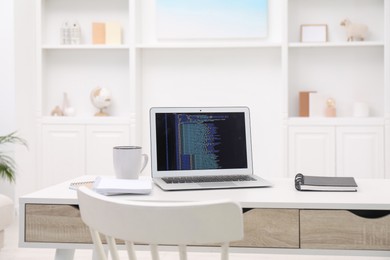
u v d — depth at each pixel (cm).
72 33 446
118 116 456
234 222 108
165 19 442
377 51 432
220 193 170
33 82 441
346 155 410
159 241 110
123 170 189
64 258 176
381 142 407
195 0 439
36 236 163
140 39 450
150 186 170
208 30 440
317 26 432
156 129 194
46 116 442
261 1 436
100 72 457
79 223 162
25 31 427
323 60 437
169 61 451
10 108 411
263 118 444
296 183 178
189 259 307
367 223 154
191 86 450
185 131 196
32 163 437
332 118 411
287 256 311
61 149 437
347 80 436
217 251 157
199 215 107
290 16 439
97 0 455
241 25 438
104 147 432
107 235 117
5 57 410
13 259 307
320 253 156
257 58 443
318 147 413
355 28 419
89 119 432
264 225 157
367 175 409
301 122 414
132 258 116
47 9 458
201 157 196
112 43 443
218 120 199
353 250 155
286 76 416
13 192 408
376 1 433
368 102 435
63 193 171
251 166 200
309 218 155
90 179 206
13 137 388
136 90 433
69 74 459
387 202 154
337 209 155
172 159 193
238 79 445
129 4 429
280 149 443
